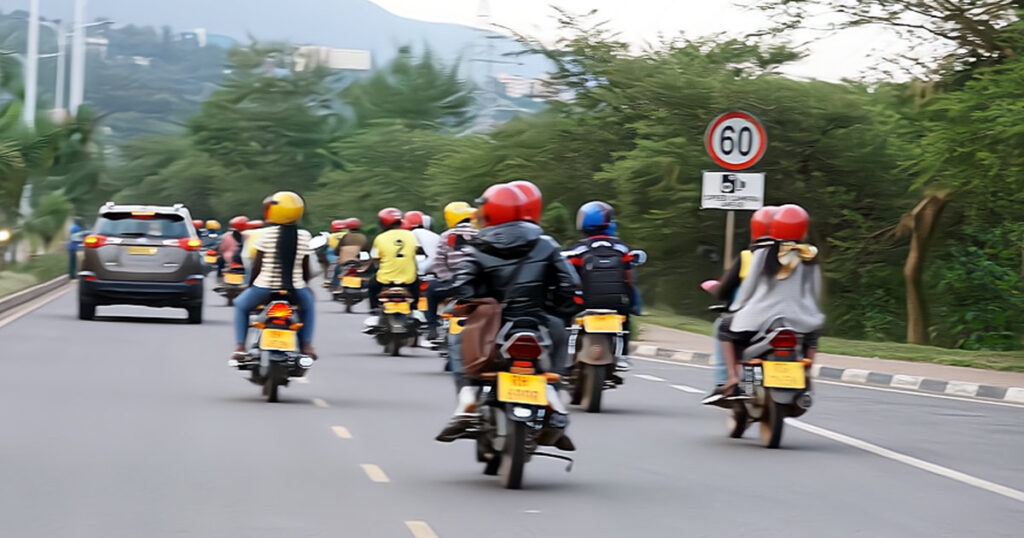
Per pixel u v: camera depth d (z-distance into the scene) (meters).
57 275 78.50
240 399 23.23
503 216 15.37
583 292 22.86
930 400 26.73
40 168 68.25
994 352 36.25
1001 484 16.44
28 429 18.88
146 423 19.80
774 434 18.91
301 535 12.38
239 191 155.75
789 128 58.22
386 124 130.25
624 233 60.34
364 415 21.56
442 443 18.61
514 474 15.05
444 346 28.81
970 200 51.34
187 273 41.53
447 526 12.99
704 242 60.25
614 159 65.00
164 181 163.38
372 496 14.48
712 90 58.56
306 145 158.62
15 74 72.56
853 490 15.70
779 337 18.55
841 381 31.31
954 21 46.66
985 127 37.44
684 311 62.84
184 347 33.53
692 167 58.06
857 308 62.19
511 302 15.31
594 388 22.81
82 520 12.84
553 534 12.77
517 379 14.97
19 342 33.75
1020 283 60.69
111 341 34.78
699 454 18.34
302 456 17.16
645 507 14.30
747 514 14.03
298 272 23.03
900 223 56.84
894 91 52.72
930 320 64.19
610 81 63.78
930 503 14.97
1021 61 37.78
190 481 15.07
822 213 59.62
